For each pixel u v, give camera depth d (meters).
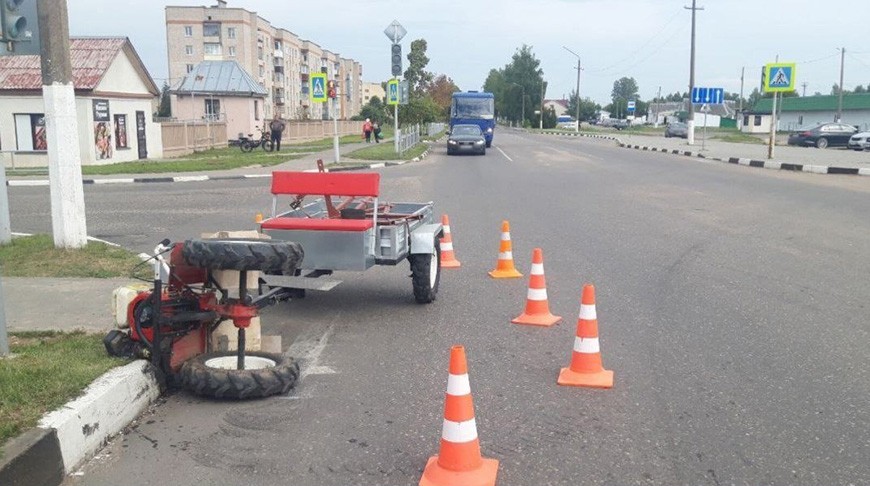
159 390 5.63
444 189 21.12
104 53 29.81
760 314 8.05
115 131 30.41
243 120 49.06
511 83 134.88
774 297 8.79
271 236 7.84
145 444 4.87
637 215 15.99
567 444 4.86
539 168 29.27
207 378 5.45
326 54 136.88
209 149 40.88
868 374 6.16
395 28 31.69
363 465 4.57
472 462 4.31
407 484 4.34
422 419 5.26
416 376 6.16
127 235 13.04
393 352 6.81
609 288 9.35
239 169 27.27
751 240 12.76
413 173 26.64
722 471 4.48
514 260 11.21
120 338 5.79
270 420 5.24
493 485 4.26
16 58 29.22
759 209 16.64
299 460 4.64
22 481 4.05
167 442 4.90
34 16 6.21
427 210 9.55
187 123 38.00
